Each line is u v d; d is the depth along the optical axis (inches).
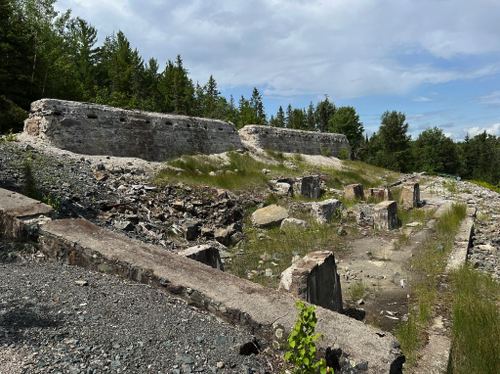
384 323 179.3
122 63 1346.0
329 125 1764.3
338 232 355.3
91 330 103.5
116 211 294.7
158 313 120.1
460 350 147.2
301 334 93.4
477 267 262.8
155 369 90.0
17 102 630.5
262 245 315.0
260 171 594.6
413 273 250.7
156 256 153.9
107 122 483.5
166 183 393.1
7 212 175.5
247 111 1608.0
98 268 154.0
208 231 317.4
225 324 119.3
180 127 597.0
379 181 806.5
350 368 97.3
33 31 812.0
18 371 81.8
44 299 119.2
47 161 353.4
